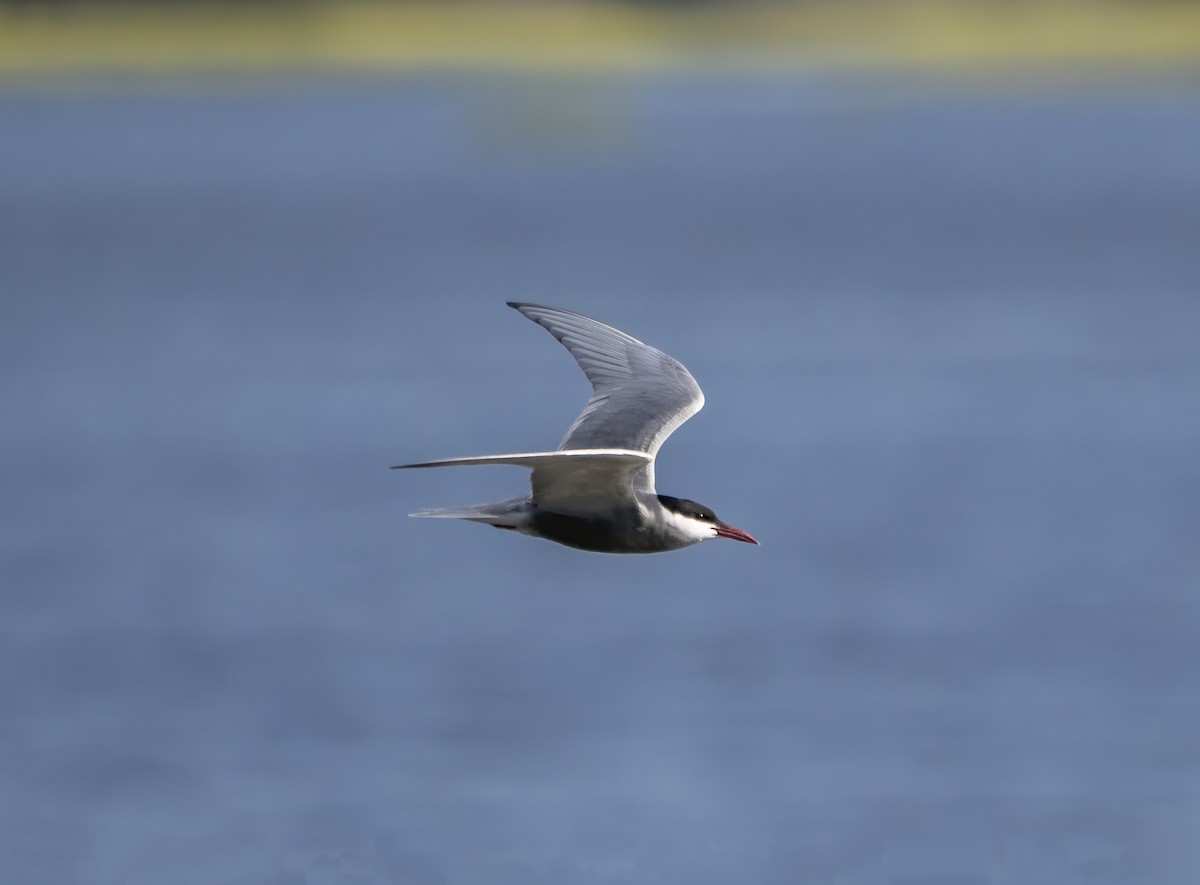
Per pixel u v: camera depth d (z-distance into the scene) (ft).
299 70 534.78
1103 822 60.29
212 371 145.48
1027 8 603.67
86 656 76.28
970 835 59.36
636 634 80.48
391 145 439.22
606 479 32.50
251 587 87.66
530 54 579.48
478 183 368.07
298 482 109.29
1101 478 110.52
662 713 70.13
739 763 64.85
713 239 265.13
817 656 77.10
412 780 63.36
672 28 607.37
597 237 270.26
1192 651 77.97
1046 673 74.69
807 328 168.76
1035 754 65.41
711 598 86.74
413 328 171.01
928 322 171.63
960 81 568.82
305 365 148.66
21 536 96.32
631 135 460.96
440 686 73.05
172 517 100.83
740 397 134.92
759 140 450.30
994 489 107.76
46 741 66.59
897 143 440.04
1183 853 58.39
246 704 70.85
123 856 57.11
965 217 291.99
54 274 220.84
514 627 81.46
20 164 395.34
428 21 564.30
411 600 85.66
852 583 89.20
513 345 159.74
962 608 84.74
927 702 71.56
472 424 124.88
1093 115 488.85
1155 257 228.22
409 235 275.18
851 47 626.64
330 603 85.15
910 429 124.16
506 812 60.64
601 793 62.03
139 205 318.65
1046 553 94.17
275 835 59.11
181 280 214.90
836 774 63.72
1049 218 286.87
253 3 538.47
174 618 82.23
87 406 130.72
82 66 519.60
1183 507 103.65
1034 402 131.95
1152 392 135.44
